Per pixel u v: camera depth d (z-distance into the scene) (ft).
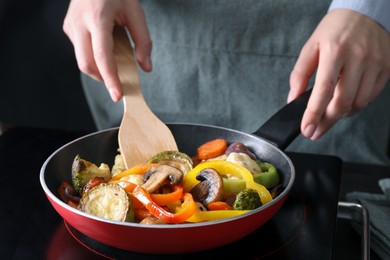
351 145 4.99
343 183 3.82
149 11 4.86
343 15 3.54
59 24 6.91
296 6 4.55
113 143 3.24
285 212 2.95
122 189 2.45
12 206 2.95
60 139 3.79
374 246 3.00
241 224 2.31
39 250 2.58
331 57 3.28
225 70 4.91
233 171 2.85
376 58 3.42
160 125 3.27
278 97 4.91
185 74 5.00
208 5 4.69
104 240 2.39
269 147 3.07
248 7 4.63
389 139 5.76
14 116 7.54
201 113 5.13
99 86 5.41
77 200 2.72
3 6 6.82
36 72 7.22
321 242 2.67
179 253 2.42
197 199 2.70
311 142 5.03
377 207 3.23
